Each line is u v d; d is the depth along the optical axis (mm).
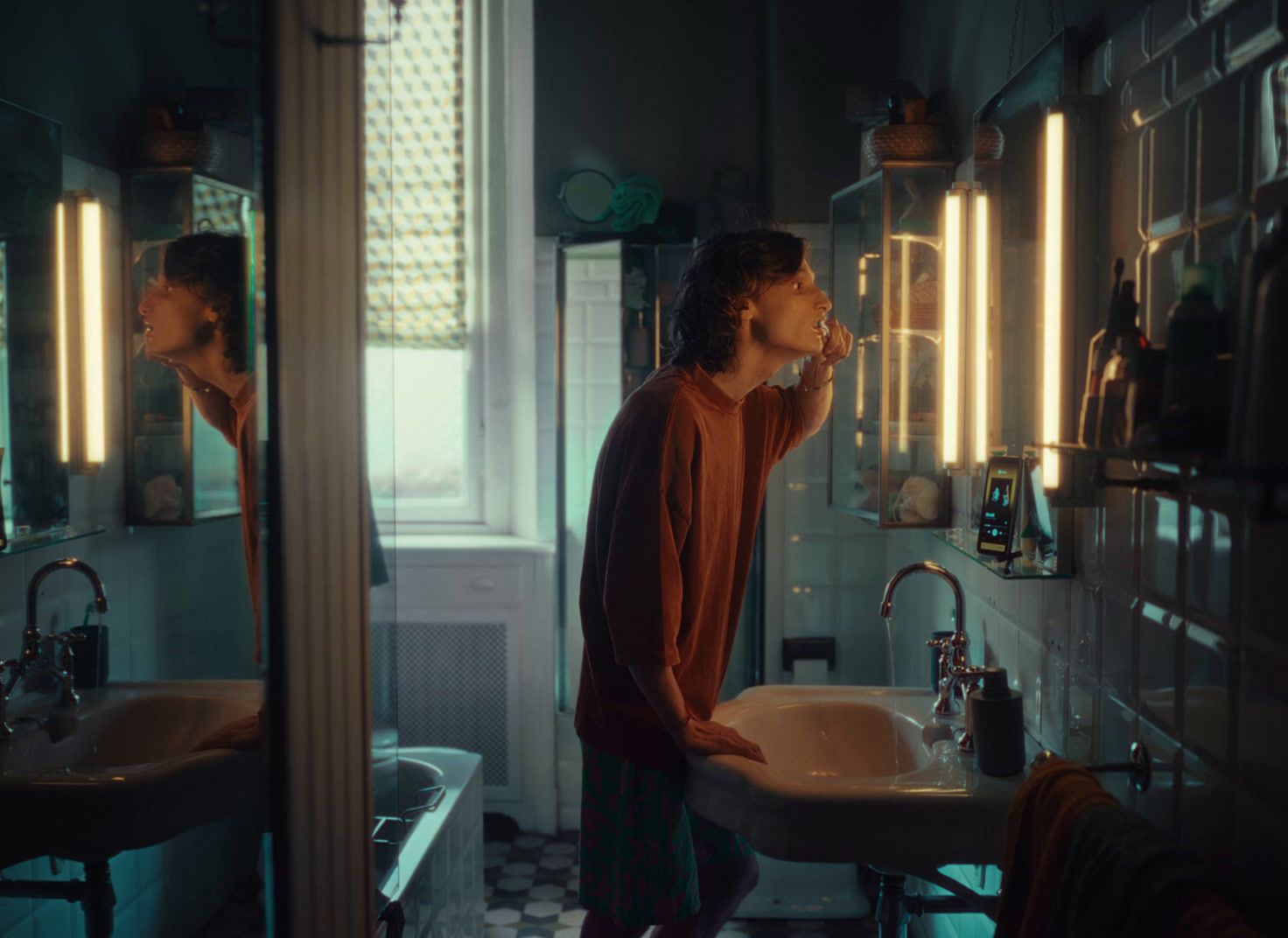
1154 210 1310
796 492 2914
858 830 1465
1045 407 1519
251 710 1552
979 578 2117
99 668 1479
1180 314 984
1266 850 1027
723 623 1816
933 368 2137
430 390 3342
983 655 2102
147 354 1545
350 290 1261
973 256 1963
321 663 1184
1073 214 1495
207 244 1563
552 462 3164
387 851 1573
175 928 1397
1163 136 1285
